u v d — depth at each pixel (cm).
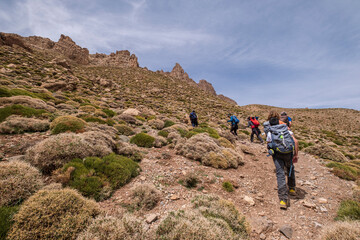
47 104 1088
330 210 366
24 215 221
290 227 300
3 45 4353
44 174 382
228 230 255
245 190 461
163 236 238
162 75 9625
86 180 366
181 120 1970
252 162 722
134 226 247
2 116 685
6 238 203
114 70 8006
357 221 282
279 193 382
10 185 269
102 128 831
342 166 654
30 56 4200
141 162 570
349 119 5484
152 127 1265
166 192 395
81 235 220
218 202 339
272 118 420
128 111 1761
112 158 480
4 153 428
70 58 8581
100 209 288
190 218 270
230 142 937
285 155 386
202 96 6562
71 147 439
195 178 464
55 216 234
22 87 1581
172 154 693
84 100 1995
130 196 366
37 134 612
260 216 341
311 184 505
